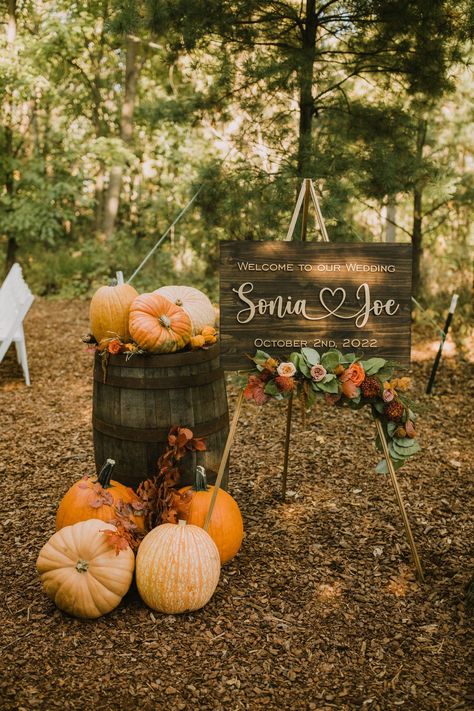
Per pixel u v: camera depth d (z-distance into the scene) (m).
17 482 3.98
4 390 5.92
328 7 5.43
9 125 11.06
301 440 4.74
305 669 2.43
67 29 10.12
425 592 2.90
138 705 2.24
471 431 4.99
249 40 5.26
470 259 8.68
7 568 3.04
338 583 2.96
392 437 3.05
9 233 11.55
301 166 5.27
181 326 3.09
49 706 2.22
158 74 12.39
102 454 3.24
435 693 2.30
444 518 3.58
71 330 8.34
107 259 11.22
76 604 2.62
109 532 2.69
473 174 7.66
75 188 11.20
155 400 3.06
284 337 2.99
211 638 2.58
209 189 5.57
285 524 3.50
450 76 5.43
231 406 5.50
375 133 5.70
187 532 2.72
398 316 3.02
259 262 2.95
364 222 9.61
